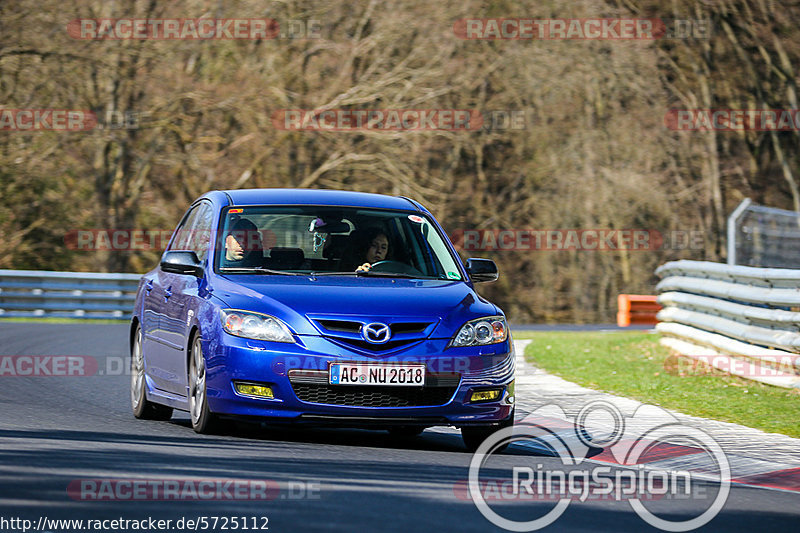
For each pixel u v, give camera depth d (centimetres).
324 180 12612
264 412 2670
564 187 13512
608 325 10375
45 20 11875
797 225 7612
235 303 2762
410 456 2644
